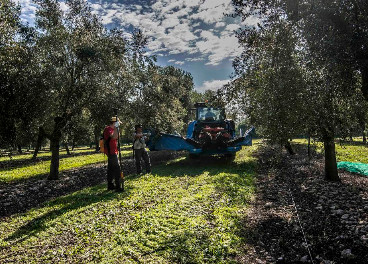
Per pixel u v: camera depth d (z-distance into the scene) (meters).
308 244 4.84
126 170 14.74
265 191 8.65
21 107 10.49
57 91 11.97
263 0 5.36
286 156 15.75
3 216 7.62
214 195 8.20
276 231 5.55
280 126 5.43
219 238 5.22
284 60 5.17
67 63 12.12
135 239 5.29
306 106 5.08
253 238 5.30
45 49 11.47
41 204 8.52
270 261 4.43
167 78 19.69
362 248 4.43
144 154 13.09
